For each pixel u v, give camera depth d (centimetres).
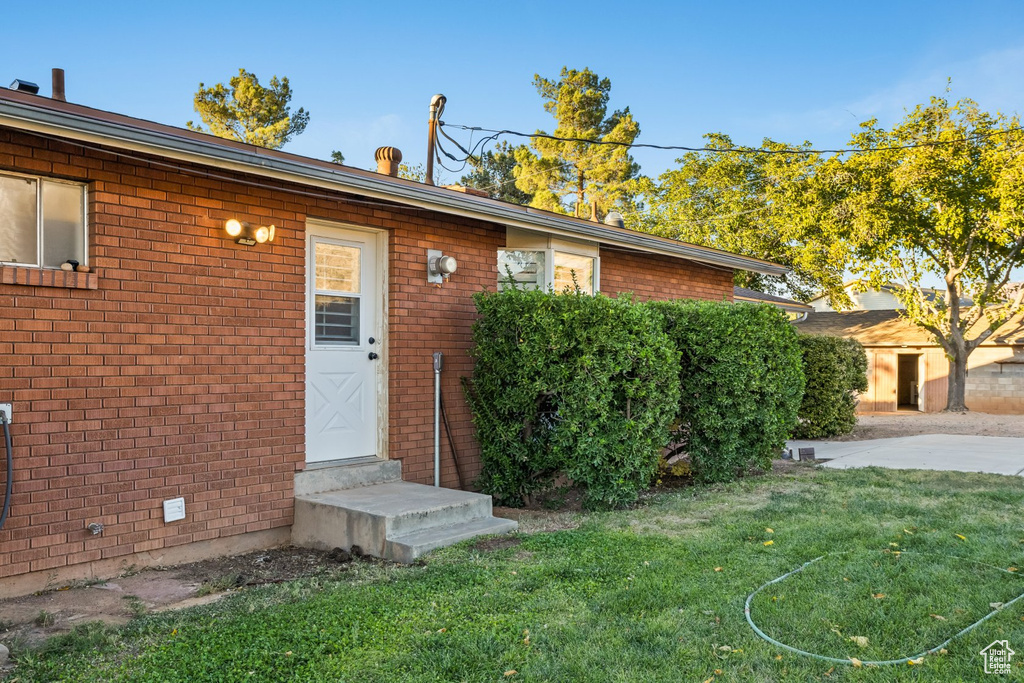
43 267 532
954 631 411
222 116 3462
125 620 468
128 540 558
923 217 2297
